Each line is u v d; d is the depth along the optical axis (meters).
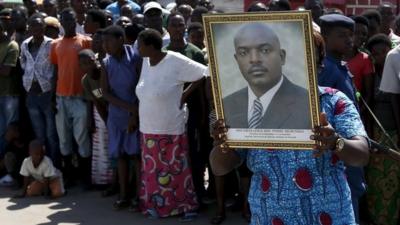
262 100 2.54
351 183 3.93
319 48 3.43
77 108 6.60
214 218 5.55
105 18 7.19
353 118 2.62
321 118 2.45
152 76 5.42
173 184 5.57
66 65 6.56
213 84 2.59
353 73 5.27
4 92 7.00
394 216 5.21
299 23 2.40
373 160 5.17
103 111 6.27
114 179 6.47
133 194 6.28
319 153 2.47
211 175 6.17
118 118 5.85
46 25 7.18
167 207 5.62
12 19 7.56
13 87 7.02
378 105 5.20
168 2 11.43
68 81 6.57
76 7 8.03
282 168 2.66
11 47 6.90
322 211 2.64
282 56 2.46
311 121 2.48
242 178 5.50
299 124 2.50
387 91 5.00
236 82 2.56
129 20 6.99
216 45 2.54
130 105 5.77
